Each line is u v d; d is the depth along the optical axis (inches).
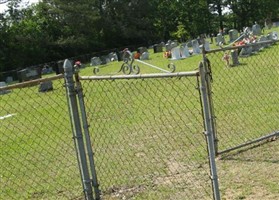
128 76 185.5
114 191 224.4
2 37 1886.1
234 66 631.2
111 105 434.9
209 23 2415.1
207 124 166.7
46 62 2007.9
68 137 366.9
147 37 2361.0
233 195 201.2
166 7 2372.0
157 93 444.8
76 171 270.8
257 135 295.9
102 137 344.2
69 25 2128.4
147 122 378.9
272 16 2468.0
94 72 959.6
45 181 259.8
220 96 436.8
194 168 244.2
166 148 291.6
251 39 957.2
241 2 2432.3
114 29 2269.9
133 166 262.5
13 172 290.5
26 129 419.5
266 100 395.5
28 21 2050.9
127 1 2319.1
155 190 219.8
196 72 163.9
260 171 226.7
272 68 558.3
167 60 1034.1
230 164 242.5
